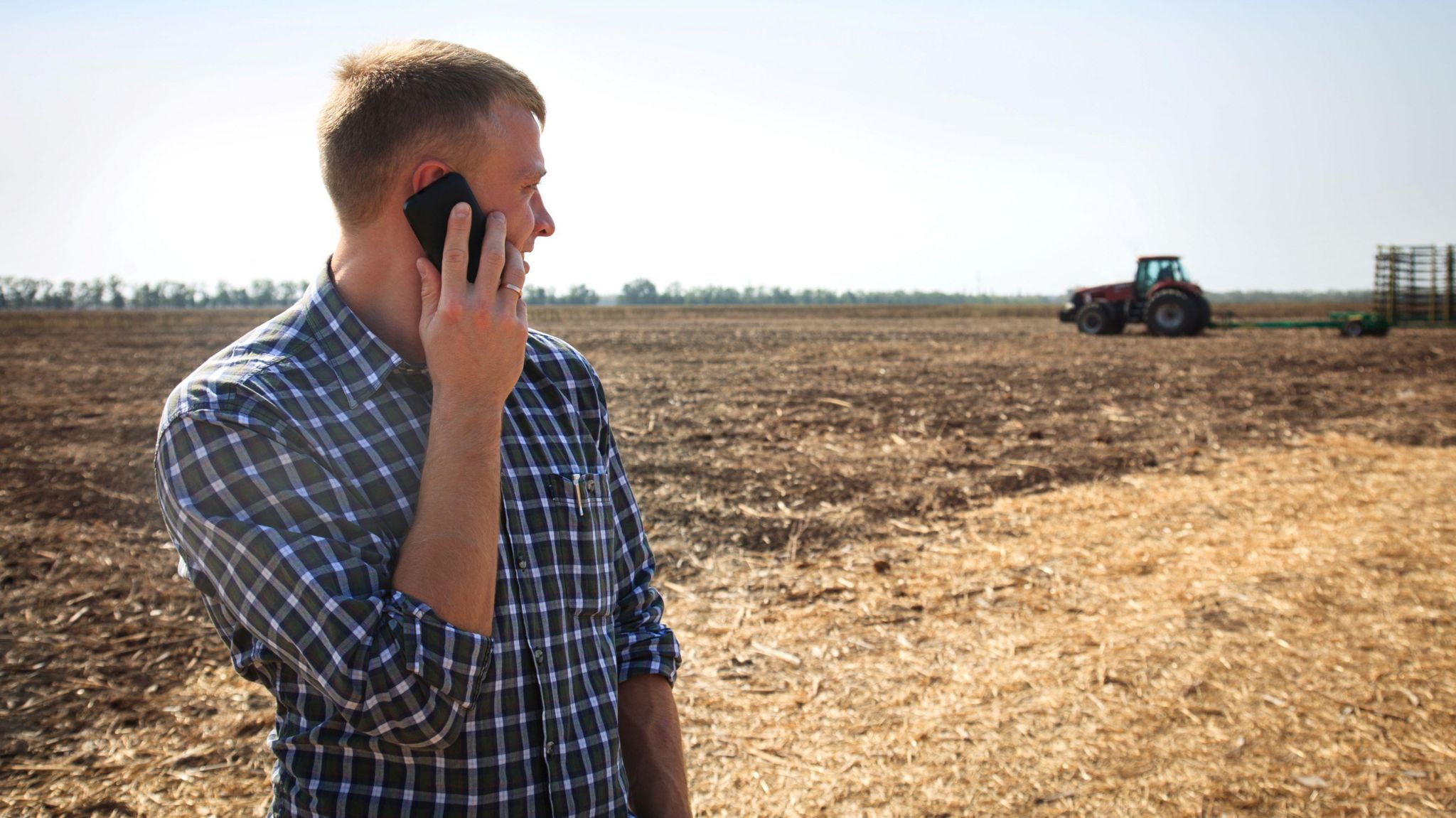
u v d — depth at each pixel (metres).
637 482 7.11
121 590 4.77
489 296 1.08
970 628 4.30
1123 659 3.87
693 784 3.07
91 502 6.53
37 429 9.46
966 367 15.02
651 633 1.43
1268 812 2.83
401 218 1.17
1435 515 5.79
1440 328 30.42
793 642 4.20
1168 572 4.91
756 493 6.78
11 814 2.85
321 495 1.08
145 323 40.72
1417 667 3.68
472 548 1.06
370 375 1.16
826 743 3.32
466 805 1.12
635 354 18.17
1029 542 5.57
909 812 2.90
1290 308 63.34
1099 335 25.94
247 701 3.61
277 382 1.11
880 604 4.64
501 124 1.18
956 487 6.93
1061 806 2.90
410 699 1.02
